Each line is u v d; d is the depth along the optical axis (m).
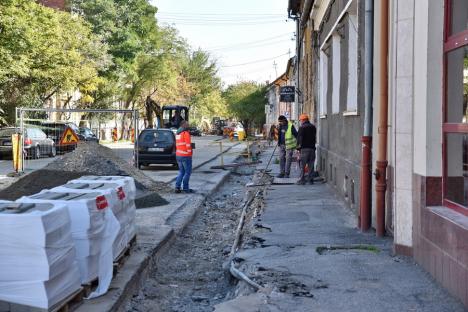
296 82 34.50
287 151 17.92
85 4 47.75
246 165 28.41
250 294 6.00
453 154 6.11
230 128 80.56
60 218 4.91
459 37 5.66
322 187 15.27
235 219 13.28
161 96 68.50
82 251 5.43
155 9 54.12
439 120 6.19
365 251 7.57
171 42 64.06
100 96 50.03
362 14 10.04
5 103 35.34
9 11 27.98
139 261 7.57
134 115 21.12
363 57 9.75
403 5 6.79
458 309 5.20
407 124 6.86
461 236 5.24
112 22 48.78
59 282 4.85
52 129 28.03
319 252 7.61
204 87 92.62
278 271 6.70
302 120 16.02
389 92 8.08
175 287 7.55
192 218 12.80
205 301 6.95
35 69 33.28
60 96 48.50
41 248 4.57
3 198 13.06
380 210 8.37
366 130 8.88
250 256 7.52
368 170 8.84
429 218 6.19
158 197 14.09
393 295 5.67
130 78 54.25
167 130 25.39
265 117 80.62
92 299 5.71
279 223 9.86
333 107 14.63
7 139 29.69
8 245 4.59
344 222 9.84
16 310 4.59
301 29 28.08
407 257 7.04
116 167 15.37
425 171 6.29
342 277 6.36
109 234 6.14
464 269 5.17
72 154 15.40
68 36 37.06
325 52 17.05
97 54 43.06
